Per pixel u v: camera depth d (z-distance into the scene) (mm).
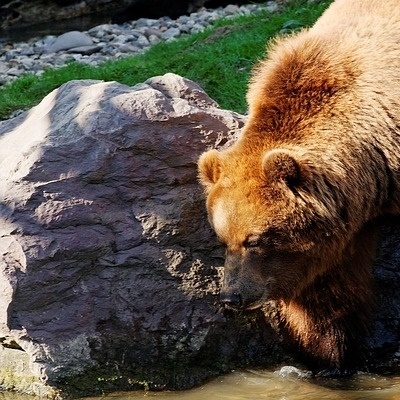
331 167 11133
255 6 36875
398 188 11727
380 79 11664
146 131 12195
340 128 11336
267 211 10883
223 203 11070
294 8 24922
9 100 23031
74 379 11633
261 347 12531
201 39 25234
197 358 12148
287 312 12375
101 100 12531
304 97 11523
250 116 11969
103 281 11891
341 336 12375
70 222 11742
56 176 11883
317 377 12289
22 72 30141
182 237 12281
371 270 12586
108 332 11836
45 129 12672
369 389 11797
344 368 12383
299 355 12547
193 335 12133
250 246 11016
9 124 13977
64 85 13562
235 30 25016
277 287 11320
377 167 11555
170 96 13125
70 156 12016
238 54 21688
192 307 12180
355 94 11523
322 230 11133
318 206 10984
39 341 11531
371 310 12594
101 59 30984
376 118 11492
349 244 11844
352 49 11875
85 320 11742
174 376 11984
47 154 11953
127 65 23953
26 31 38062
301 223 10969
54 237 11602
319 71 11648
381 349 12711
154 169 12242
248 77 20156
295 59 11820
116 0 39688
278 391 11766
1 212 11688
